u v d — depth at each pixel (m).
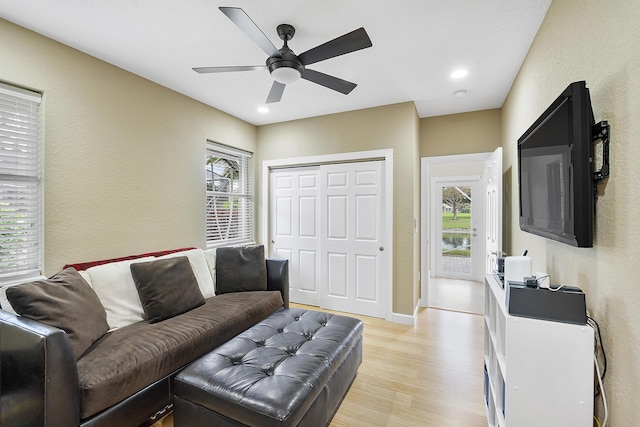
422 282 3.87
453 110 3.55
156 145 2.80
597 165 1.17
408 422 1.76
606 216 1.11
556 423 1.14
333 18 1.86
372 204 3.54
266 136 4.16
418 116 3.67
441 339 2.88
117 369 1.50
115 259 2.39
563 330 1.13
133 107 2.60
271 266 3.10
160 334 1.87
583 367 1.11
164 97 2.87
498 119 3.45
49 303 1.56
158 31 2.01
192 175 3.19
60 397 1.27
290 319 2.25
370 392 2.05
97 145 2.33
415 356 2.54
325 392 1.62
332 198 3.76
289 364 1.58
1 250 1.89
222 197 3.73
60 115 2.11
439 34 2.03
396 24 1.92
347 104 3.37
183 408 1.49
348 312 3.67
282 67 1.85
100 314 1.85
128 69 2.53
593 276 1.21
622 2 1.01
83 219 2.24
